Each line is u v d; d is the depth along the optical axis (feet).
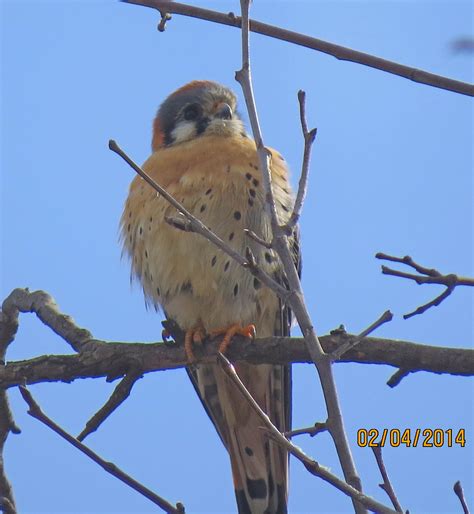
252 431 38.34
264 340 33.12
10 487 33.22
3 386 33.04
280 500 37.96
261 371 37.93
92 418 31.12
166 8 30.81
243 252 36.99
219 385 38.27
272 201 23.11
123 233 40.19
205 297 37.45
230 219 37.04
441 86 28.09
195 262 36.88
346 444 20.76
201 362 34.17
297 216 23.15
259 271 22.65
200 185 37.32
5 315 36.91
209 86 43.11
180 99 42.50
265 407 38.45
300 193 23.47
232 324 35.01
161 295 38.50
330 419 20.99
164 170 38.45
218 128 40.47
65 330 34.68
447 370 28.66
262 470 38.27
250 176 37.63
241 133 41.22
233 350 33.68
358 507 19.99
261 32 29.78
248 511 37.96
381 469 21.85
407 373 29.17
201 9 30.45
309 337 21.80
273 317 37.93
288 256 22.75
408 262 25.04
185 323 38.19
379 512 19.83
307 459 20.62
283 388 38.63
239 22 30.07
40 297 36.47
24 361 33.32
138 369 32.91
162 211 37.42
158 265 37.81
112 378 33.06
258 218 37.27
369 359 29.32
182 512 23.66
